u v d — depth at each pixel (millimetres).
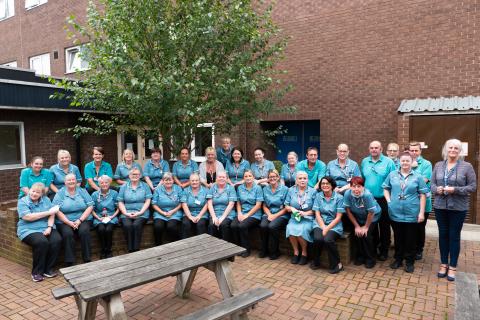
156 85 5531
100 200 5590
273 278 4754
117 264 3469
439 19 7539
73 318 3855
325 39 8711
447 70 7527
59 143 9086
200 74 6160
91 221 5469
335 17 8570
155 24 6016
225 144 7016
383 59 8125
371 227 5008
